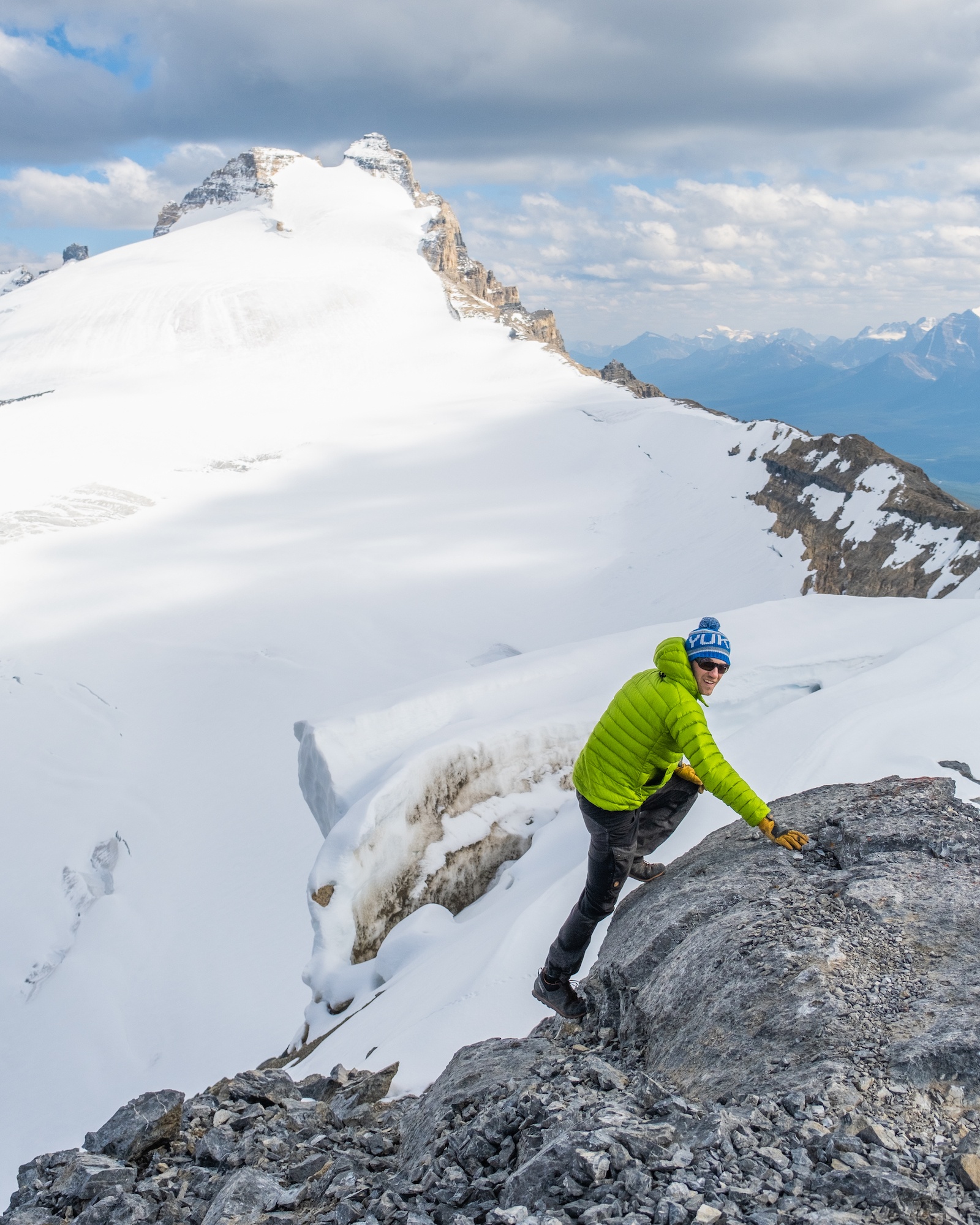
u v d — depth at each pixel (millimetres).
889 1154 2617
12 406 150875
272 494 122688
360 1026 7262
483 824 10086
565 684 11641
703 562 91000
